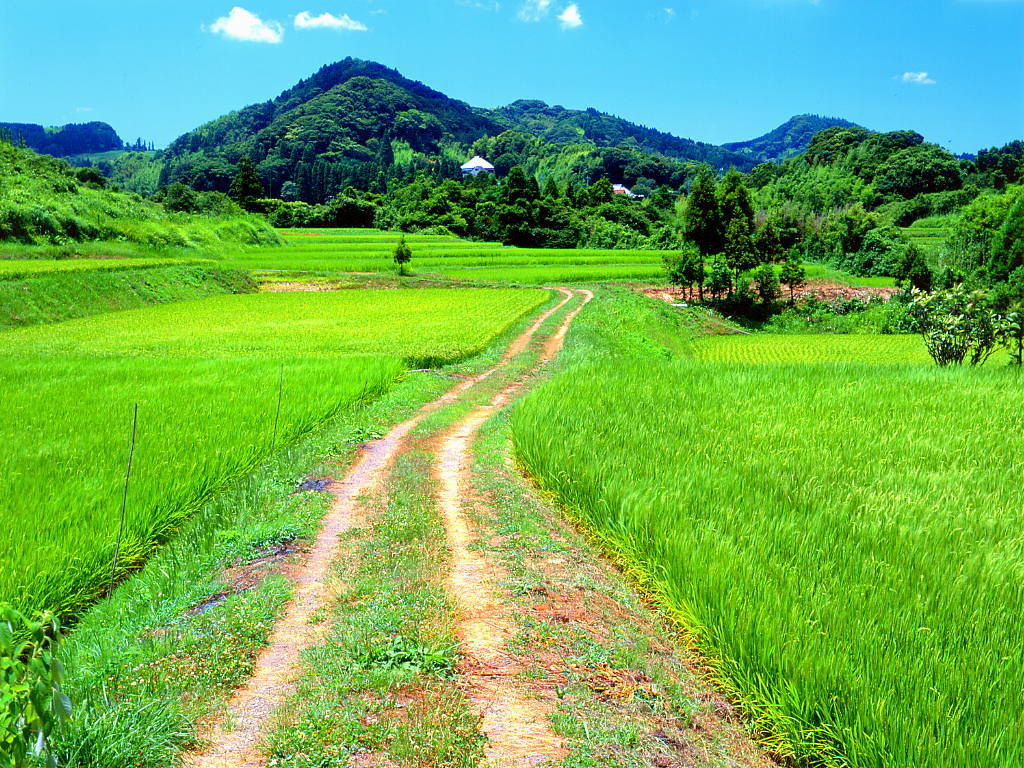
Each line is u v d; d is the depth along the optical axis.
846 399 12.64
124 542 6.71
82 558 6.24
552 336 34.25
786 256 73.19
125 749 3.35
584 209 137.88
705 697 4.24
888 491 7.00
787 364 17.75
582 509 7.33
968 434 9.80
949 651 4.04
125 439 10.25
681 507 6.29
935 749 3.27
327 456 10.80
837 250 104.44
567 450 8.57
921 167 132.38
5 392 15.16
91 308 44.06
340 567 6.14
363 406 16.02
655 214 148.62
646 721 3.83
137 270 52.88
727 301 69.62
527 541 6.74
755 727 3.96
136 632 5.05
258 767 3.33
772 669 4.02
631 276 77.75
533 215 122.25
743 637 4.24
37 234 62.25
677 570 5.21
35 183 74.69
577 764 3.31
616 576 6.14
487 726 3.62
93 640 4.95
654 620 5.28
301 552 6.68
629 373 16.02
